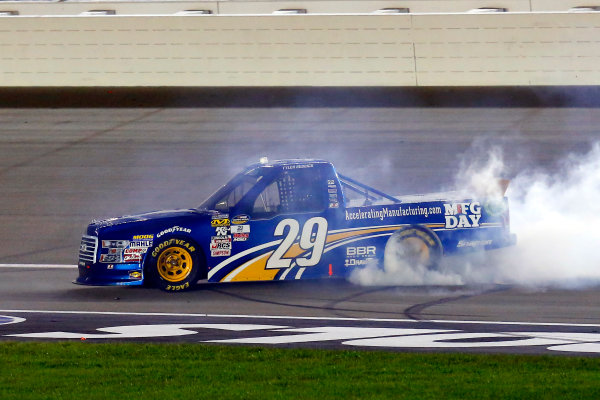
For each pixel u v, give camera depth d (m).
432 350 32.72
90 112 90.25
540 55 93.00
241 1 113.81
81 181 70.00
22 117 89.00
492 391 26.36
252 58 96.81
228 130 82.88
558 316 38.22
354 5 112.50
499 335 35.09
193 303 41.69
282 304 41.25
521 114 85.19
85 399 25.98
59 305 41.69
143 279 43.69
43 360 31.28
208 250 43.94
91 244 43.56
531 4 108.81
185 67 97.50
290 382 27.94
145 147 78.50
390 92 94.31
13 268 50.47
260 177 44.66
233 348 32.91
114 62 98.06
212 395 26.27
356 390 26.70
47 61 98.69
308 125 83.81
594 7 107.12
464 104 89.12
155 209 62.88
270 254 44.34
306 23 95.88
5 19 98.88
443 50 94.38
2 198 66.38
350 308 40.25
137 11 115.44
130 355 32.00
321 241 44.59
